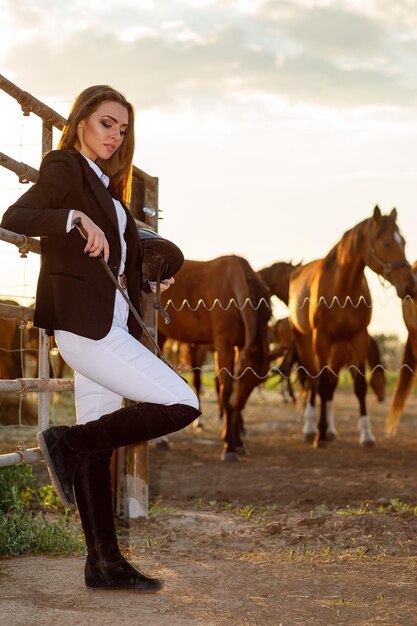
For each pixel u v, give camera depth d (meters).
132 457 4.69
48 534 3.69
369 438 9.76
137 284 2.96
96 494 2.96
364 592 3.04
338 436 11.15
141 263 3.01
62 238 2.73
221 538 4.25
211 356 24.75
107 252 2.60
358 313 9.29
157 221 4.91
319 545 4.07
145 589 2.95
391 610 2.80
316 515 5.04
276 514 5.15
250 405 17.47
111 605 2.75
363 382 9.74
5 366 9.29
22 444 3.54
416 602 2.91
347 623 2.65
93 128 2.85
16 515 3.83
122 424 2.76
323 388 9.65
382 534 4.36
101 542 2.96
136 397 2.75
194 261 9.42
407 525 4.58
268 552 3.86
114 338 2.73
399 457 8.64
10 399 10.12
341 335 9.43
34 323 2.79
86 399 3.03
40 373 3.66
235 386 8.35
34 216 2.54
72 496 2.85
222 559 3.64
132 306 2.76
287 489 6.30
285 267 13.23
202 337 9.34
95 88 2.88
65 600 2.80
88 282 2.71
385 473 7.27
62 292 2.70
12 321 9.23
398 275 8.50
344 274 9.09
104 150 2.87
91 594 2.88
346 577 3.28
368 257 8.77
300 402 14.91
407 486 6.38
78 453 2.85
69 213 2.54
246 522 4.83
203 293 9.02
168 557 3.69
